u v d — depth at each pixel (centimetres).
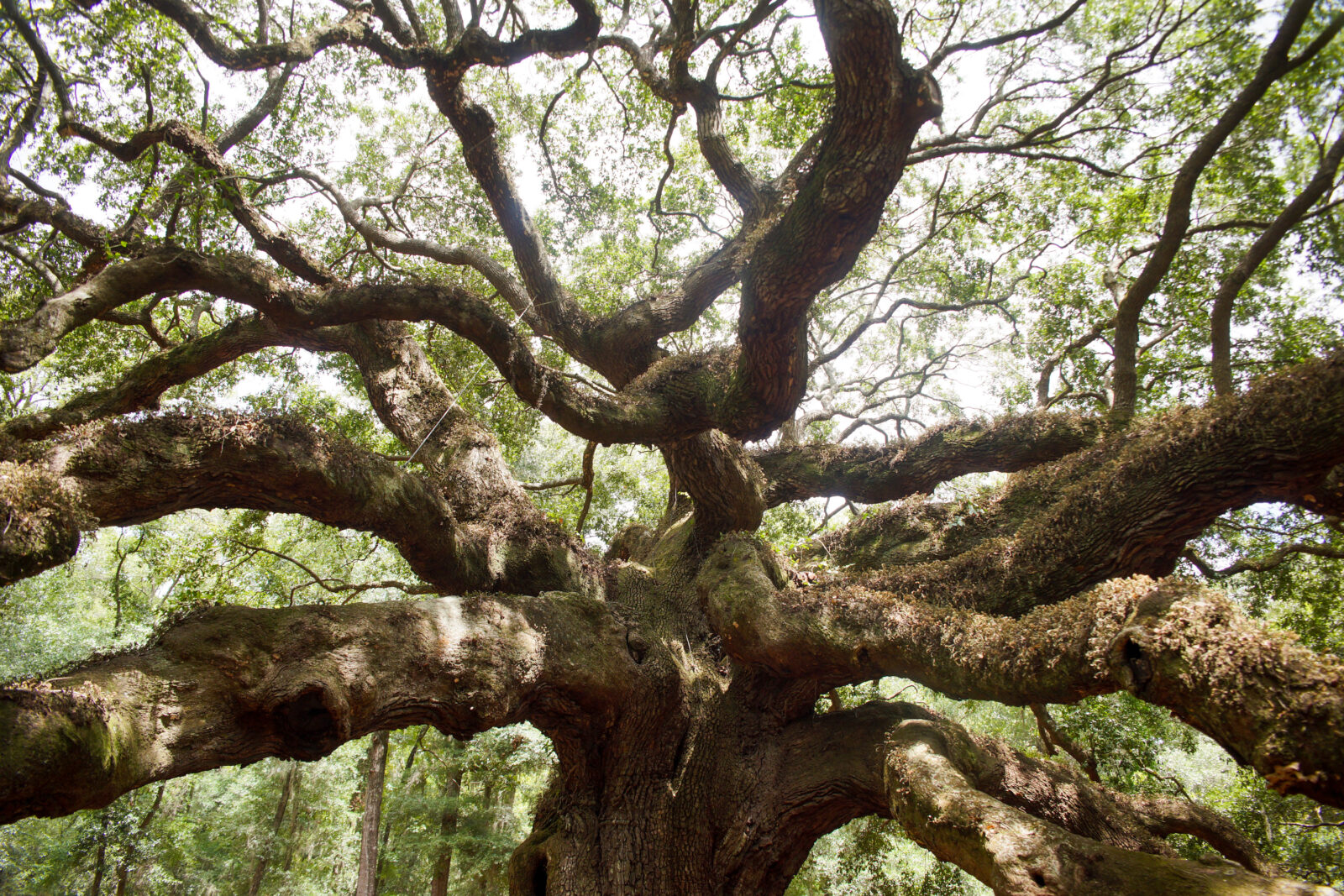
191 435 536
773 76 1017
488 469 853
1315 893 331
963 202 1311
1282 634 341
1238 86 930
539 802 800
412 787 2277
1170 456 579
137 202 792
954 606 646
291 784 2586
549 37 694
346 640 548
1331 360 491
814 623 643
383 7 947
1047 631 454
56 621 2075
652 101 1256
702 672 809
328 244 1255
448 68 740
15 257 866
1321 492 545
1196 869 369
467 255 1035
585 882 675
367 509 636
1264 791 1229
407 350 907
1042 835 430
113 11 841
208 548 1075
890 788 581
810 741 754
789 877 731
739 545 802
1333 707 303
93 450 494
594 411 688
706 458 845
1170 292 1155
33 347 561
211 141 778
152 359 775
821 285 588
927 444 920
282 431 581
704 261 998
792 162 888
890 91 488
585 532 1736
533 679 654
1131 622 392
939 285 1470
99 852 1980
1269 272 1091
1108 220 1102
